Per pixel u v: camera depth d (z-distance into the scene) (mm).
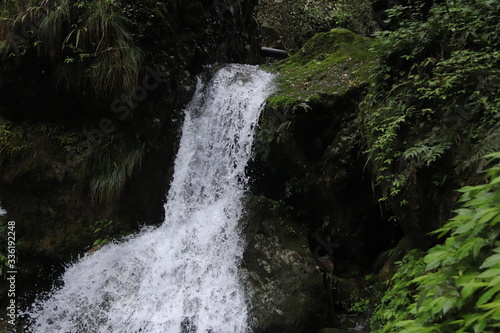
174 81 5023
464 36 3656
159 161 5004
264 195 5086
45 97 4820
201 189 5020
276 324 3840
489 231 1751
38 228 4953
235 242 4410
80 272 4742
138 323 4125
